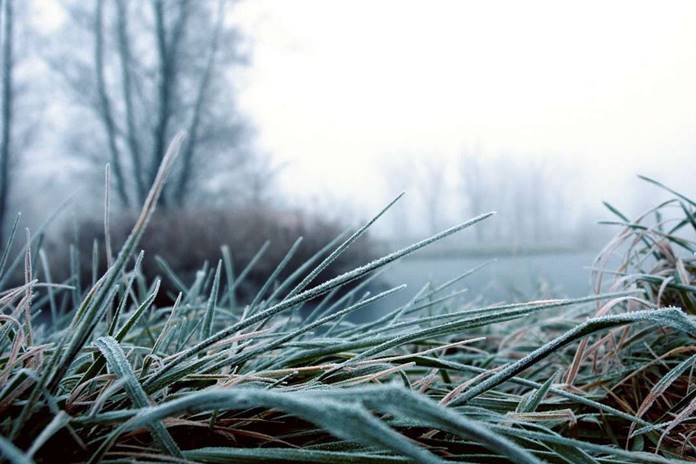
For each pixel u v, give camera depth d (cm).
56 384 41
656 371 59
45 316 159
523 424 47
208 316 56
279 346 50
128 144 625
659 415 58
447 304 96
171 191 592
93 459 40
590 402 48
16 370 47
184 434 47
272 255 379
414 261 320
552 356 66
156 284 50
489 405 51
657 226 66
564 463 45
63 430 42
